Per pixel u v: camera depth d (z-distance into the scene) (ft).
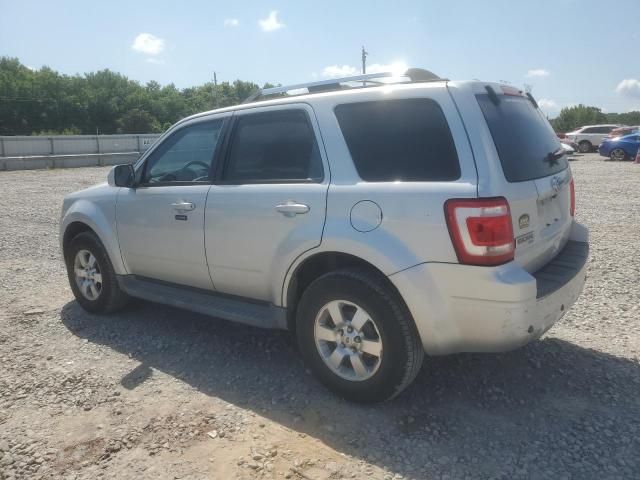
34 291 20.07
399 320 10.45
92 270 17.11
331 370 11.55
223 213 13.00
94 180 71.00
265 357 13.89
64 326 16.34
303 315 11.80
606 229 28.66
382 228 10.49
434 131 10.41
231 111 13.71
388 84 11.46
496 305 9.64
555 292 10.55
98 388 12.38
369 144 11.13
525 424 10.60
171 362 13.71
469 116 10.14
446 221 9.81
